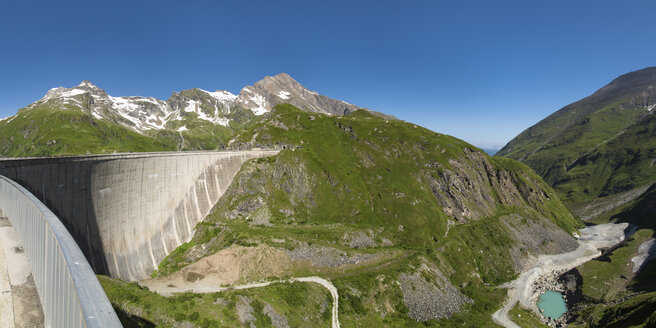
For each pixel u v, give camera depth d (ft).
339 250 385.50
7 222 144.97
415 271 378.73
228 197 468.75
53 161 239.30
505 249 510.58
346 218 495.41
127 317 186.50
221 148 642.22
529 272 486.38
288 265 344.28
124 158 314.96
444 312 345.51
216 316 212.64
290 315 257.75
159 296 215.51
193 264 320.09
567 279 453.58
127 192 317.22
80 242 252.62
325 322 276.82
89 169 273.95
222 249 352.49
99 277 220.02
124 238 305.12
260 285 306.35
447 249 460.55
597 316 334.44
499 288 429.79
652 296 299.99
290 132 655.35
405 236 476.13
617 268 434.71
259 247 352.49
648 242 493.77
